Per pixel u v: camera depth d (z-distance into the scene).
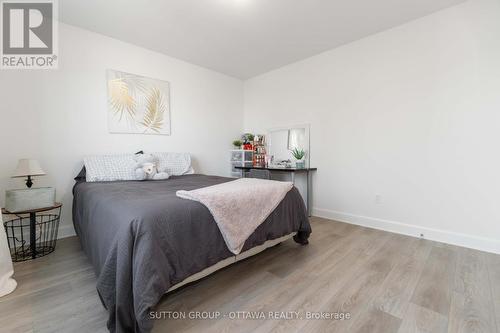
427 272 1.74
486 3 2.06
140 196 1.66
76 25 2.53
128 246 1.15
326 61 3.21
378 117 2.75
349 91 2.99
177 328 1.20
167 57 3.32
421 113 2.44
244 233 1.63
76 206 2.25
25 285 1.57
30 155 2.32
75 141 2.58
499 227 2.05
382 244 2.30
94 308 1.34
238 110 4.38
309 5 2.21
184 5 2.20
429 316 1.28
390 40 2.62
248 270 1.80
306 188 3.43
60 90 2.47
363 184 2.91
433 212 2.40
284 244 2.32
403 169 2.58
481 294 1.47
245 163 3.96
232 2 2.17
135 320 1.10
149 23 2.50
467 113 2.18
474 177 2.16
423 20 2.39
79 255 2.05
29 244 2.30
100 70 2.73
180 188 2.06
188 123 3.61
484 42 2.08
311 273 1.75
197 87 3.71
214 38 2.84
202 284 1.61
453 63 2.24
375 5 2.21
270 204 1.89
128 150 2.98
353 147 2.98
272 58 3.45
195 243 1.40
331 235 2.56
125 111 2.93
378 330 1.18
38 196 1.98
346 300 1.43
